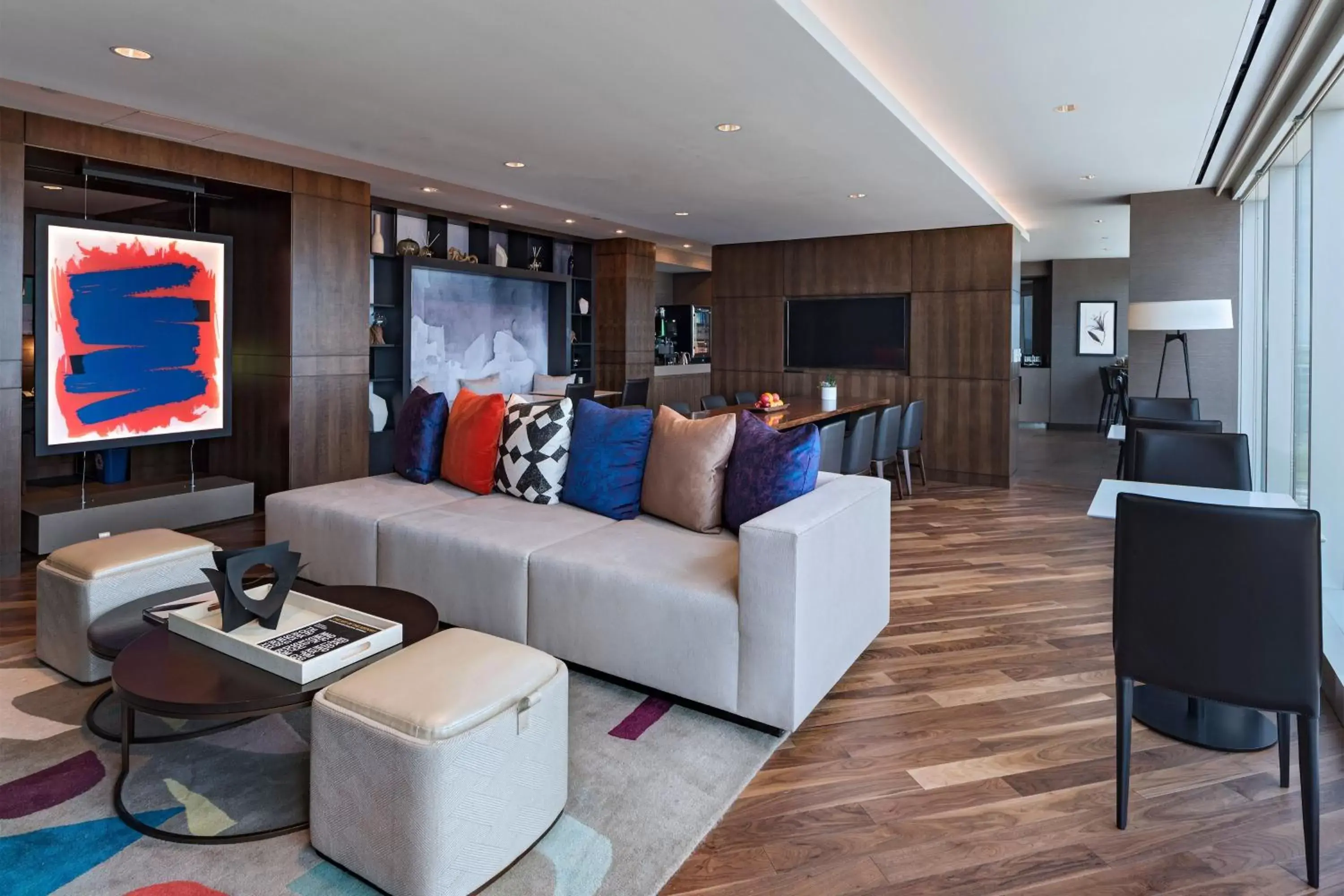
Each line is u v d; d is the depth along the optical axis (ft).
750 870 6.08
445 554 10.31
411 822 5.45
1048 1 10.35
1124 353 40.32
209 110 13.41
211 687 6.29
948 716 8.69
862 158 16.30
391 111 13.42
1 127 13.03
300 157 16.66
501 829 5.89
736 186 19.11
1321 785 7.29
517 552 9.68
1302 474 15.02
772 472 9.74
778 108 13.05
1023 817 6.81
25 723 8.17
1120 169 19.29
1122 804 6.64
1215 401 21.67
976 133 16.28
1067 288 41.01
